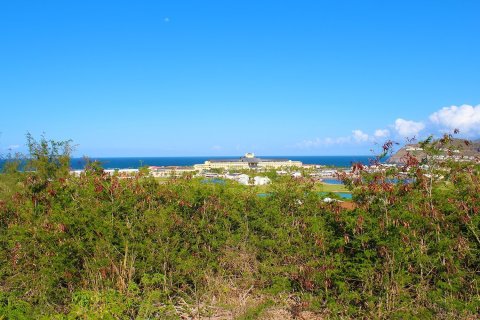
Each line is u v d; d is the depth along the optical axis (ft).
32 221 23.00
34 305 21.13
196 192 23.84
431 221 19.20
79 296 19.97
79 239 21.70
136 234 21.76
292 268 21.94
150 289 21.44
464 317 18.33
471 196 19.93
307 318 20.16
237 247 23.88
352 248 20.02
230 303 21.45
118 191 22.43
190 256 22.59
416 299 18.78
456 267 18.57
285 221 22.94
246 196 23.99
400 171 20.26
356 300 19.43
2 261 22.81
